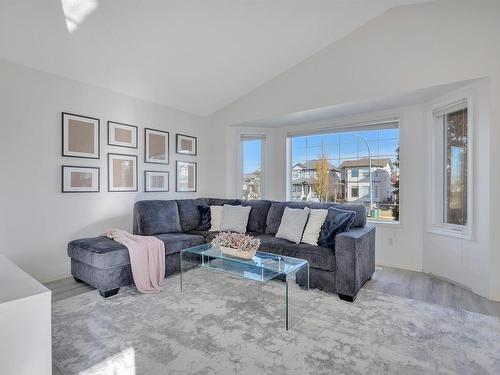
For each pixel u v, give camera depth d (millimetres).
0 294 1118
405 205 3637
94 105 3375
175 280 3104
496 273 2582
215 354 1724
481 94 2686
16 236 2771
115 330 2006
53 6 2293
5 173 2697
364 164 4043
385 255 3789
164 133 4195
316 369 1590
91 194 3338
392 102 3436
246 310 2346
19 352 1081
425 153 3475
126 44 2863
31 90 2857
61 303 2461
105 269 2572
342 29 3301
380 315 2262
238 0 2613
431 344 1844
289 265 2346
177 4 2527
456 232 3045
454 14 2760
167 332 1982
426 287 2928
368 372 1564
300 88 3816
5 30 2395
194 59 3357
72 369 1578
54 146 3021
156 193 4090
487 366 1618
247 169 4859
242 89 4246
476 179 2762
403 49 3043
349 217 2832
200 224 3977
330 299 2584
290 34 3248
